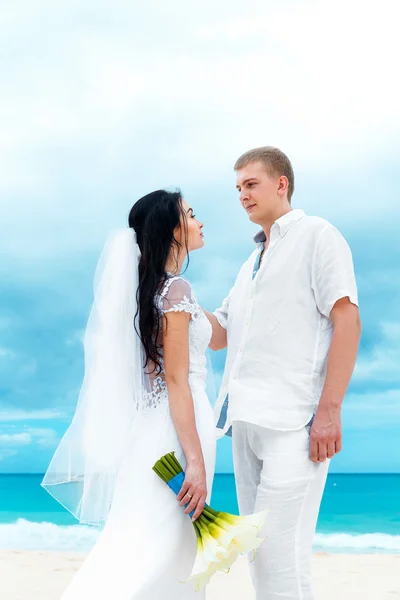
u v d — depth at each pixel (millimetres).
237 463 3414
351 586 6559
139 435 2947
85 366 3047
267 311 3283
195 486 2768
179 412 2873
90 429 2986
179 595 2809
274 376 3230
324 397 3111
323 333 3252
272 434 3186
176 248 3092
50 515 15766
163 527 2814
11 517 15531
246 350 3309
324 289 3184
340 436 3084
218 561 2598
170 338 2914
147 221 3059
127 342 2973
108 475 2992
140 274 3020
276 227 3346
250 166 3398
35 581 6539
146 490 2871
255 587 3172
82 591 2725
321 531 15000
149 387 2996
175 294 2938
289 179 3441
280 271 3285
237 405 3256
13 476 29031
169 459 2814
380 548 12938
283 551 3084
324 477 3197
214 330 3650
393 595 6184
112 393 2963
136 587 2699
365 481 25109
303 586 3094
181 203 3146
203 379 3074
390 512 17344
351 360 3139
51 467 3021
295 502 3098
